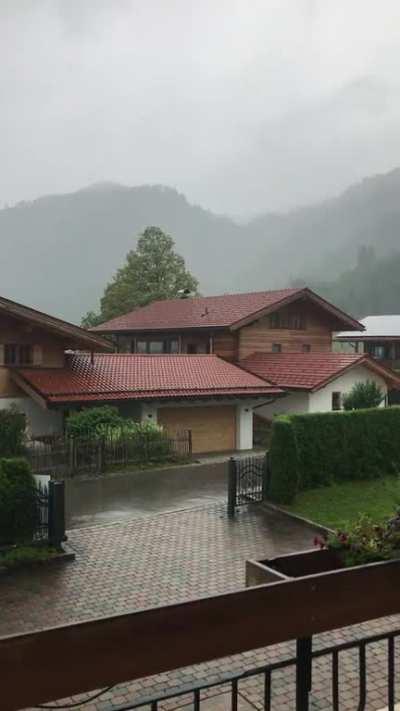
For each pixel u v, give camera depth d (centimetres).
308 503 1573
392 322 4828
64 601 1002
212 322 3294
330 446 1741
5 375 2277
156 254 4978
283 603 344
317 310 3566
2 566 1132
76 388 2247
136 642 299
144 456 2091
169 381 2481
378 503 1571
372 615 378
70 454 1928
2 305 2205
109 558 1209
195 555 1228
